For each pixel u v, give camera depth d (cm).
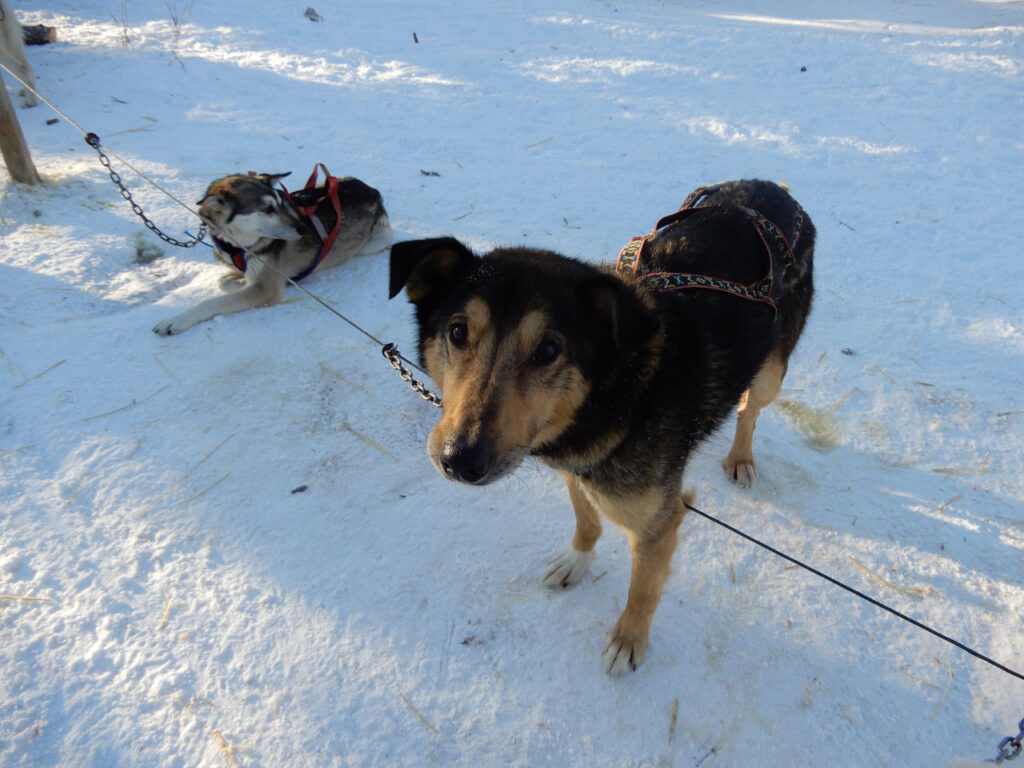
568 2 497
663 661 106
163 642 106
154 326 160
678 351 97
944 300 176
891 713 101
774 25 445
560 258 97
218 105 274
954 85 320
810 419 147
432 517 126
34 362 148
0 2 239
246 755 95
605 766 96
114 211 200
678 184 233
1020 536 123
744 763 97
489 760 96
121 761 94
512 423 84
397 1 458
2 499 123
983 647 108
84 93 272
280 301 173
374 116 277
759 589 116
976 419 144
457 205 217
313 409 145
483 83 318
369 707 100
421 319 101
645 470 96
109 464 130
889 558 120
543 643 108
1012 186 229
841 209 218
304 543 120
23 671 101
